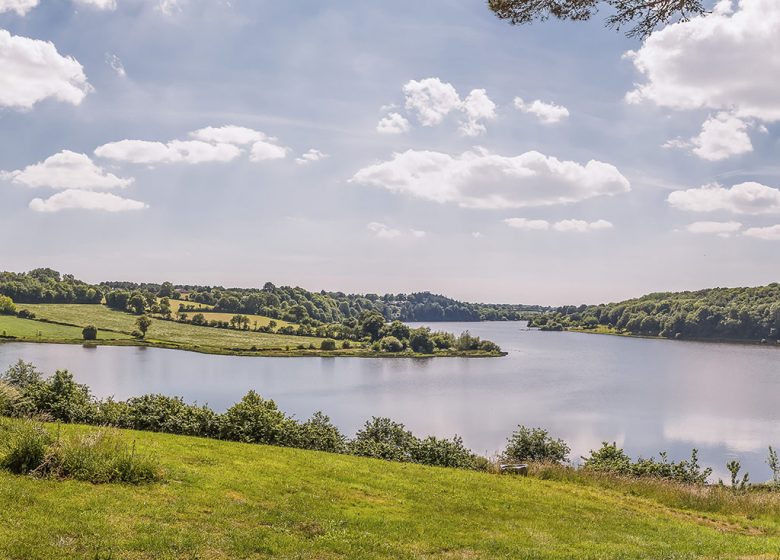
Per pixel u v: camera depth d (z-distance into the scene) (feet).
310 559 30.35
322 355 520.42
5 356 394.93
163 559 27.50
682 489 64.95
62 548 27.04
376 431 82.17
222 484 42.96
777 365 449.48
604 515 50.39
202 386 330.13
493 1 41.47
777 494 66.28
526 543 38.19
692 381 372.79
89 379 327.88
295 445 71.87
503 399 308.19
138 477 40.32
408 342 585.22
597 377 394.93
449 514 43.68
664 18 38.32
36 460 39.17
